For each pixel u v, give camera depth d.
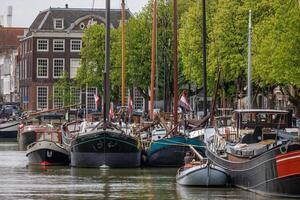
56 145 65.31
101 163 61.62
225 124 61.06
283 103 94.19
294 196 40.94
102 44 119.00
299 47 66.62
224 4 82.31
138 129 68.19
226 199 43.19
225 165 49.12
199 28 88.06
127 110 85.00
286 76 66.88
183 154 61.97
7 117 138.50
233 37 81.31
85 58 119.56
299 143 40.56
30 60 147.75
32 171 60.50
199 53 87.12
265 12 80.31
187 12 95.19
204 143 60.44
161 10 103.88
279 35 67.69
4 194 46.62
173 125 66.81
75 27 145.62
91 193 47.06
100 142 61.31
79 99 136.88
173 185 50.44
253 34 76.12
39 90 145.12
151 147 62.62
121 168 61.72
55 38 145.25
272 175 41.56
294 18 66.62
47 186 50.53
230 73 81.50
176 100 64.69
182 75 99.81
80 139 61.53
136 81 107.38
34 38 145.50
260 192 43.06
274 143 42.97
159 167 62.44
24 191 48.06
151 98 71.44
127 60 107.62
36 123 104.56
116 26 145.88
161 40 102.12
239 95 82.44
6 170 61.50
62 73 143.00
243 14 80.94
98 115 78.56
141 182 52.47
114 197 45.31
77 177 55.78
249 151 44.94
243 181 45.69
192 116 79.12
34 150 65.44
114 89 114.00
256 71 74.75
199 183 48.22
